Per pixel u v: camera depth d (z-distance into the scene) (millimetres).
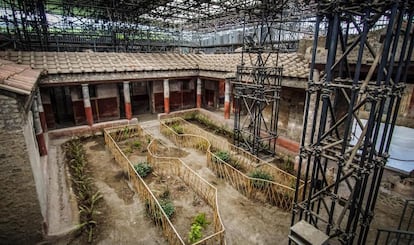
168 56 20766
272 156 12852
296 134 13305
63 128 15625
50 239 6980
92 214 8055
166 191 9516
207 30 31484
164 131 16062
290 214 8445
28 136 6793
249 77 14672
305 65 12016
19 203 6395
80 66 15320
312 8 16875
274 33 22172
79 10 21312
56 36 18562
